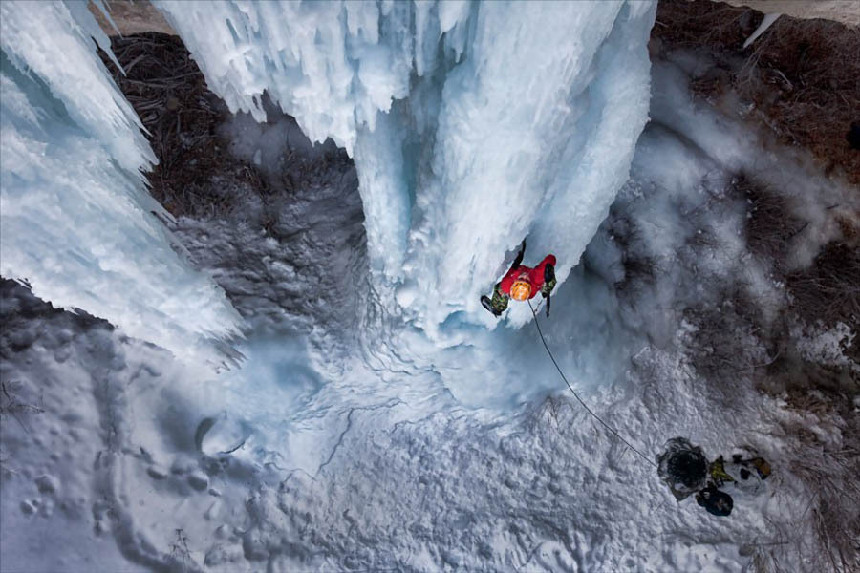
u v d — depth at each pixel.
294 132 8.49
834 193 8.30
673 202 8.16
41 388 7.13
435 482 7.60
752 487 7.43
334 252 7.80
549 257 4.99
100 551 6.93
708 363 7.95
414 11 3.58
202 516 7.16
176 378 7.29
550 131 4.12
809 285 8.13
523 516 7.52
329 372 7.10
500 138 4.00
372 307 6.49
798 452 7.64
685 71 8.53
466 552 7.41
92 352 7.29
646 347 7.82
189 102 8.52
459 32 3.63
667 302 7.95
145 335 6.09
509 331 6.57
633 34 4.23
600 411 7.65
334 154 8.44
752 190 8.24
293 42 3.68
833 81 8.45
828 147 8.37
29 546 6.83
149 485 7.11
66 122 4.41
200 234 7.94
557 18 3.37
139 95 8.47
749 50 8.60
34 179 4.17
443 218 4.82
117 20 4.56
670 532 7.44
